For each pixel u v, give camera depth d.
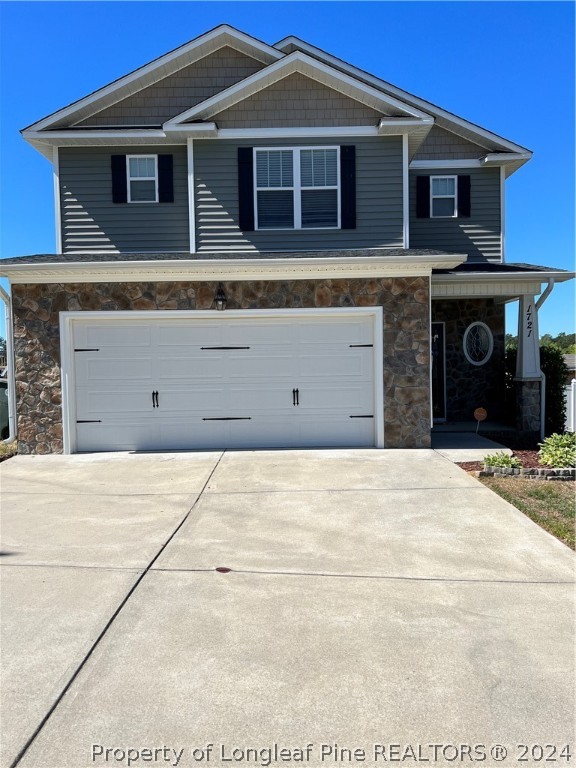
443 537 4.97
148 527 5.27
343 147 10.27
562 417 11.28
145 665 2.98
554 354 11.35
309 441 9.30
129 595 3.80
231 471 7.56
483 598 3.77
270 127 10.29
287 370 9.23
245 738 2.44
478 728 2.50
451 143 12.25
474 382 12.70
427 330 9.06
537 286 10.53
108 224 10.91
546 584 3.99
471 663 2.99
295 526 5.28
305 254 9.29
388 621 3.45
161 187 10.86
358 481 6.94
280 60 10.01
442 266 8.84
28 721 2.54
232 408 9.26
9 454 9.05
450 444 9.59
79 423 9.16
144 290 9.06
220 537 4.98
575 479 7.05
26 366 9.06
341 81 10.08
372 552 4.62
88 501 6.22
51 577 4.11
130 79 11.07
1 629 3.35
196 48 11.12
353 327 9.21
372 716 2.57
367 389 9.25
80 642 3.20
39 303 9.03
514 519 5.46
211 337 9.20
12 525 5.36
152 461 8.34
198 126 9.95
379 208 10.30
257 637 3.26
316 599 3.75
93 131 10.46
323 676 2.88
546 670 2.93
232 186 10.34
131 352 9.16
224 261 8.49
